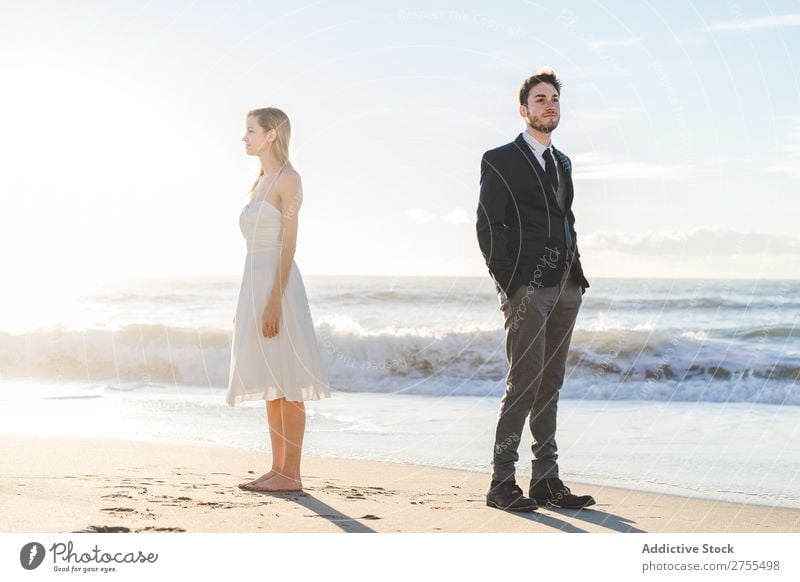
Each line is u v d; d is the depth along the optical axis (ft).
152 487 12.38
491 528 10.80
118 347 34.60
